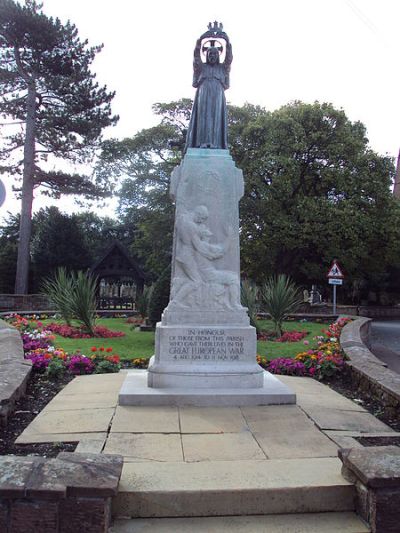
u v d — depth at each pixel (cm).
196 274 668
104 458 349
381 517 328
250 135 2648
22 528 302
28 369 714
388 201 2661
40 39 2489
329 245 2566
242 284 1442
